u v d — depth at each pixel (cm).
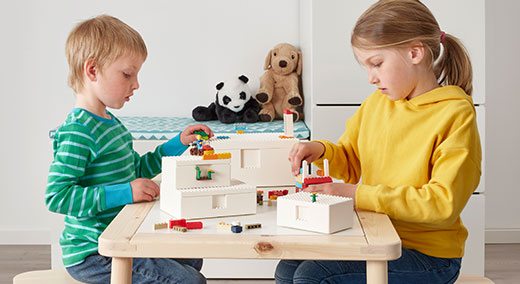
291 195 139
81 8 320
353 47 161
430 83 165
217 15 321
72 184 161
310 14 268
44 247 323
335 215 131
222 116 301
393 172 163
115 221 138
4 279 280
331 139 267
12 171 326
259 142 179
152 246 124
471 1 262
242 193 145
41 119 323
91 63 171
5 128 323
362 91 265
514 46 325
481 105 266
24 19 319
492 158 329
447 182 146
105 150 169
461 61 172
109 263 164
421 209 144
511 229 331
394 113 167
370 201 146
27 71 321
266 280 273
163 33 321
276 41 323
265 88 306
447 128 156
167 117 322
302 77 310
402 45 157
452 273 159
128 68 173
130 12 320
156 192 158
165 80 322
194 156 152
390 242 124
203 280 162
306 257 124
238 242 124
